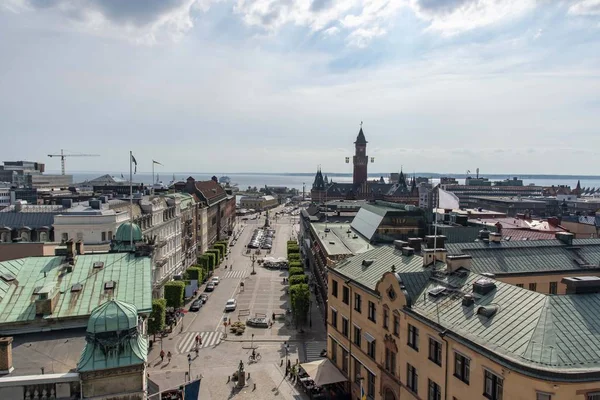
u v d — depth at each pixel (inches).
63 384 1233.4
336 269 2591.0
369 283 2229.3
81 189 7455.7
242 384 2620.6
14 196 6092.5
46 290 1596.9
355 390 2346.2
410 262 2229.3
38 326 1547.7
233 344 3257.9
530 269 2378.2
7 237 3614.7
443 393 1616.6
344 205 7190.0
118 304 1310.3
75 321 1573.6
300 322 3533.5
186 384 2092.8
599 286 1566.2
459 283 1847.9
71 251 1909.4
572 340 1321.4
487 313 1550.2
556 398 1203.2
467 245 2559.1
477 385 1439.5
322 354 3051.2
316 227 4879.4
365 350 2236.7
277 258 6343.5
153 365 2881.4
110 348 1258.6
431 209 4010.8
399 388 1923.0
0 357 1279.5
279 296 4569.4
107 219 3474.4
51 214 3853.3
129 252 2017.7
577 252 2568.9
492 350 1365.7
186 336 3403.1
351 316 2388.0
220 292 4717.0
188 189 6879.9
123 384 1263.5
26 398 1216.8
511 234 3533.5
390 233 3900.1
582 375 1199.6
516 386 1269.7
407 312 1823.3
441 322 1640.0
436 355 1679.4
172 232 4896.7
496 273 2304.4
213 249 6348.4
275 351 3142.2
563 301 1478.8
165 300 3575.3
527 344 1331.2
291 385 2637.8
